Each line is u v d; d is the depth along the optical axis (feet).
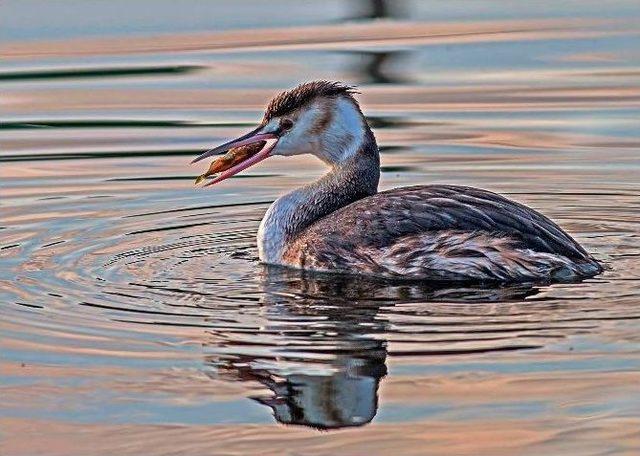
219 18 81.05
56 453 31.30
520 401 33.19
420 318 37.99
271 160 59.21
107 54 73.15
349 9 83.56
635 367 34.55
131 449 31.48
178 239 47.29
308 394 33.76
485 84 67.05
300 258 43.70
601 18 80.02
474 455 30.99
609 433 31.81
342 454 31.19
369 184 47.01
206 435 32.09
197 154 58.03
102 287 41.45
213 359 35.65
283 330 37.37
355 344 36.22
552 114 62.28
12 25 79.05
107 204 51.75
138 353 36.09
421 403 33.17
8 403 33.60
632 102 63.72
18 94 66.64
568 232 47.42
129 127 61.77
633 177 54.08
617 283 40.52
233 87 66.69
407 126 61.00
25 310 39.32
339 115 46.93
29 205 51.52
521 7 83.71
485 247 41.11
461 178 54.24
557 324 37.19
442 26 78.89
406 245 41.91
